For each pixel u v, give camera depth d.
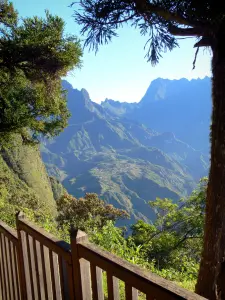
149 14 2.57
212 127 2.97
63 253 1.76
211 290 2.93
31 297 2.29
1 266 2.94
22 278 2.36
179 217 12.41
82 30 2.71
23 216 2.37
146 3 2.42
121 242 6.09
